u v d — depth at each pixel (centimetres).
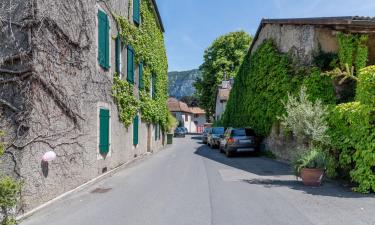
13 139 739
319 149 1052
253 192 931
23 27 777
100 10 1208
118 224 651
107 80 1306
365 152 900
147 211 742
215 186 1030
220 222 651
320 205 775
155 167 1529
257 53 2133
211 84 4894
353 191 930
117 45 1443
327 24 1330
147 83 2150
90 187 1038
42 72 806
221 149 2412
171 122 3638
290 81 1636
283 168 1455
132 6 1764
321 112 1063
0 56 772
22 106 754
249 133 2044
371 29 1324
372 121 911
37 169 777
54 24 865
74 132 983
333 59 1410
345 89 1391
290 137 1606
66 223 663
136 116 1809
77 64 1005
